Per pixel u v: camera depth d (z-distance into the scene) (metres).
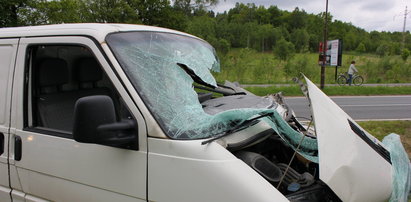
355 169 1.92
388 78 28.42
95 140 1.79
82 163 2.19
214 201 1.74
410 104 14.12
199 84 2.73
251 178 1.74
